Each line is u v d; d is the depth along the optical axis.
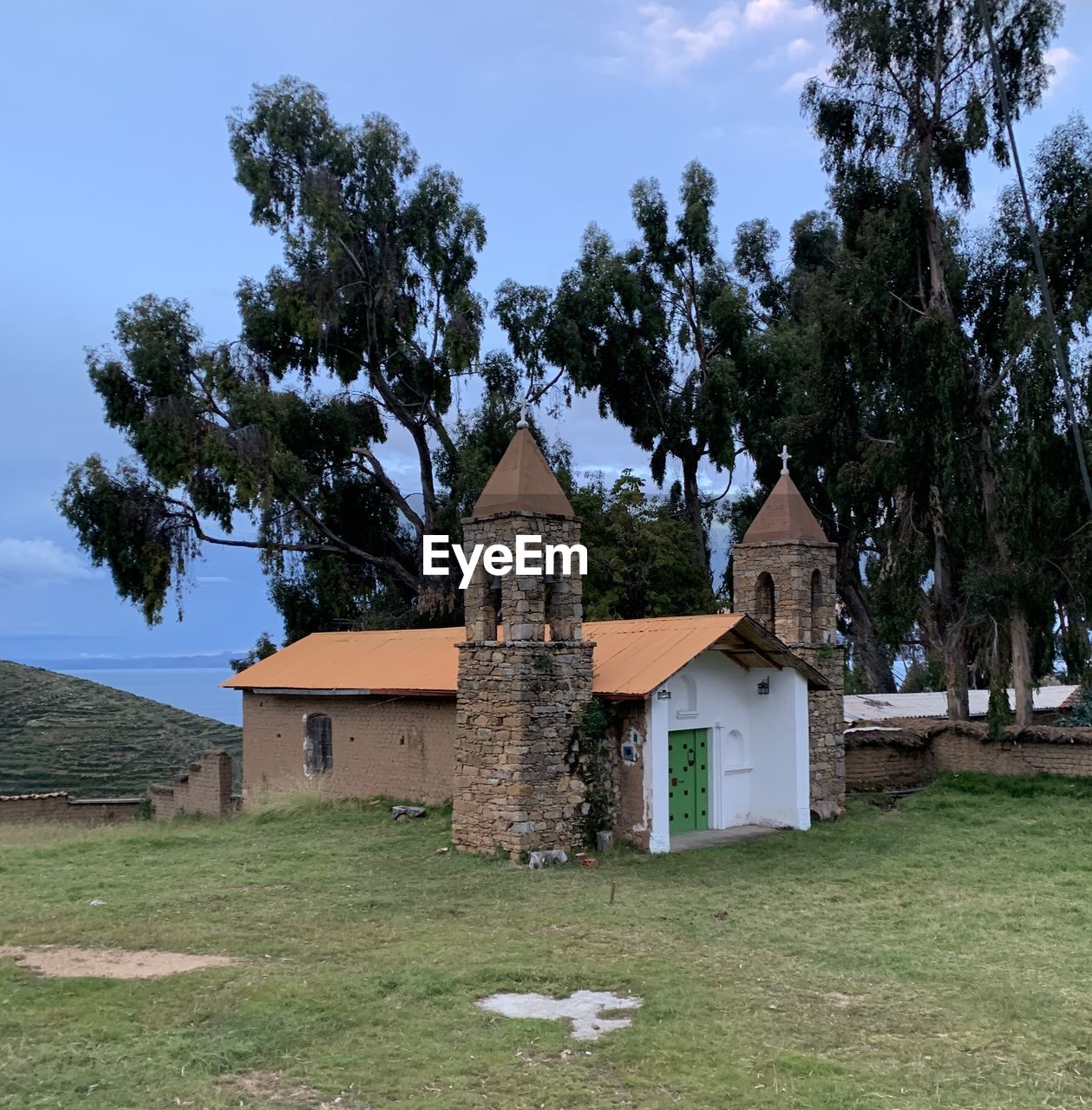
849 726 27.88
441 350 39.41
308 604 43.12
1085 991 10.81
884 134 31.23
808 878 16.55
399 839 19.50
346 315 38.00
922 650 42.78
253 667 28.56
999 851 18.55
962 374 27.00
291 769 26.14
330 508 39.88
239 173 37.97
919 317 28.34
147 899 14.85
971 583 26.36
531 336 42.03
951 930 13.34
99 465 35.12
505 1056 8.84
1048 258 26.23
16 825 25.81
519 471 18.17
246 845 19.48
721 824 20.83
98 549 35.22
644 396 43.53
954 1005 10.35
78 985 10.60
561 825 17.88
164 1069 8.45
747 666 21.39
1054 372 24.62
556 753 17.88
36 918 13.70
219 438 33.69
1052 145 26.94
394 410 40.59
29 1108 7.73
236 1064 8.62
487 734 18.02
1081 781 23.66
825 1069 8.62
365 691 23.58
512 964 11.45
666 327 42.78
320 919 13.68
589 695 18.42
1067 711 32.44
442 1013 9.87
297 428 37.69
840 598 43.50
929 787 25.14
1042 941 12.84
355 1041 9.14
